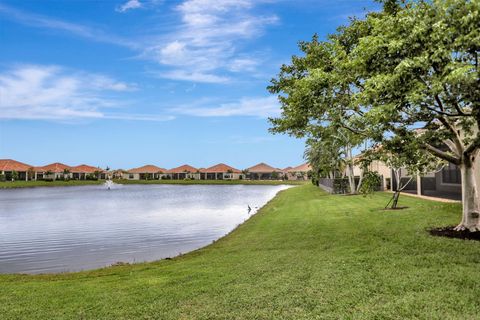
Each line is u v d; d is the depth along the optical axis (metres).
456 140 12.22
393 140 11.44
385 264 8.83
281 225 18.17
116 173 147.38
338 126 13.85
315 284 7.71
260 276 8.67
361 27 13.40
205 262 11.31
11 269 13.66
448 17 8.95
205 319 6.34
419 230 13.02
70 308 7.36
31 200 52.09
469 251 9.67
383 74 9.43
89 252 16.45
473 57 9.00
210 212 32.22
